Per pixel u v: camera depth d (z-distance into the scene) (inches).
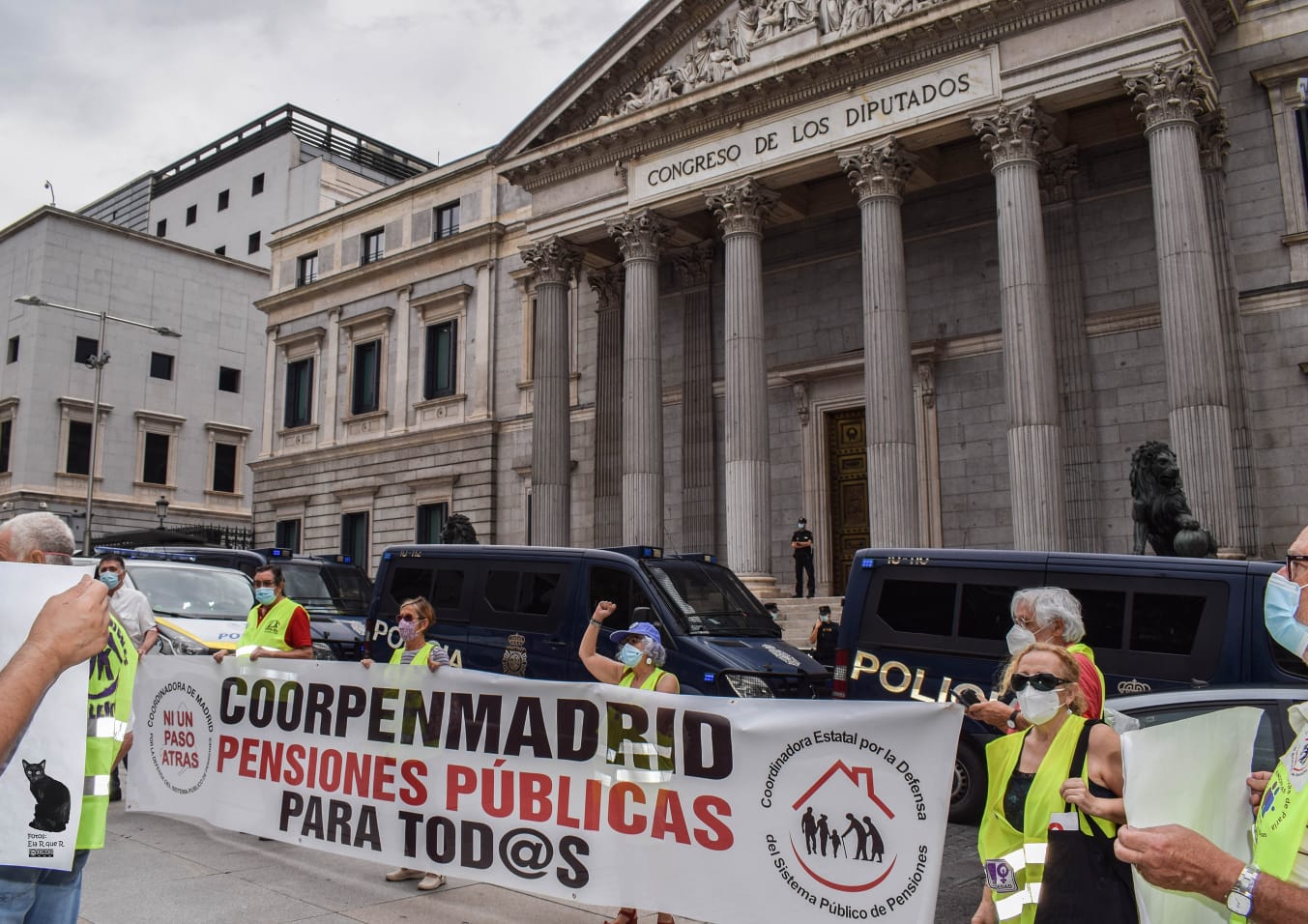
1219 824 155.6
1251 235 921.5
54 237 2133.4
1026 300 867.4
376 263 1621.6
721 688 509.7
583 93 1176.2
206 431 2309.3
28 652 140.3
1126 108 985.5
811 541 1062.4
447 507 1486.2
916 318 1121.4
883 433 918.4
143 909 311.3
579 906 322.7
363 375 1653.5
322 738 348.5
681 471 1253.1
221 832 414.9
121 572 442.6
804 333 1200.8
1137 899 171.6
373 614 643.5
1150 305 971.9
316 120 2728.8
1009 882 189.2
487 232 1486.2
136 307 2231.8
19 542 192.9
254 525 1753.2
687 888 268.1
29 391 2060.8
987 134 906.7
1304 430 878.4
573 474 1364.4
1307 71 906.1
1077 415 995.9
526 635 578.6
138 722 400.2
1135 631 450.0
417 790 323.3
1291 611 149.3
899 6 965.8
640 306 1106.7
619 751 284.4
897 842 238.7
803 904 249.3
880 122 964.0
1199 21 898.1
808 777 252.5
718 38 1096.2
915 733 240.5
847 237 1186.0
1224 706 279.1
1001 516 1042.1
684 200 1088.8
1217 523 770.8
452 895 331.9
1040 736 193.8
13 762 175.0
